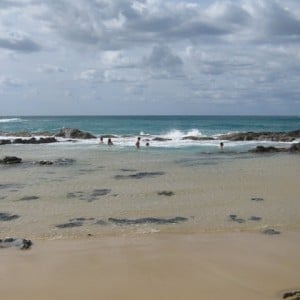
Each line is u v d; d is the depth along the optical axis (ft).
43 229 47.91
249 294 30.73
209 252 40.04
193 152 139.03
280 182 78.64
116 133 256.32
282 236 45.24
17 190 71.26
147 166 102.63
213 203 61.05
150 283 32.73
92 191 70.38
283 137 195.42
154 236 45.21
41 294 30.63
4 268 35.60
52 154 131.44
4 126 343.05
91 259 38.01
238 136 197.57
